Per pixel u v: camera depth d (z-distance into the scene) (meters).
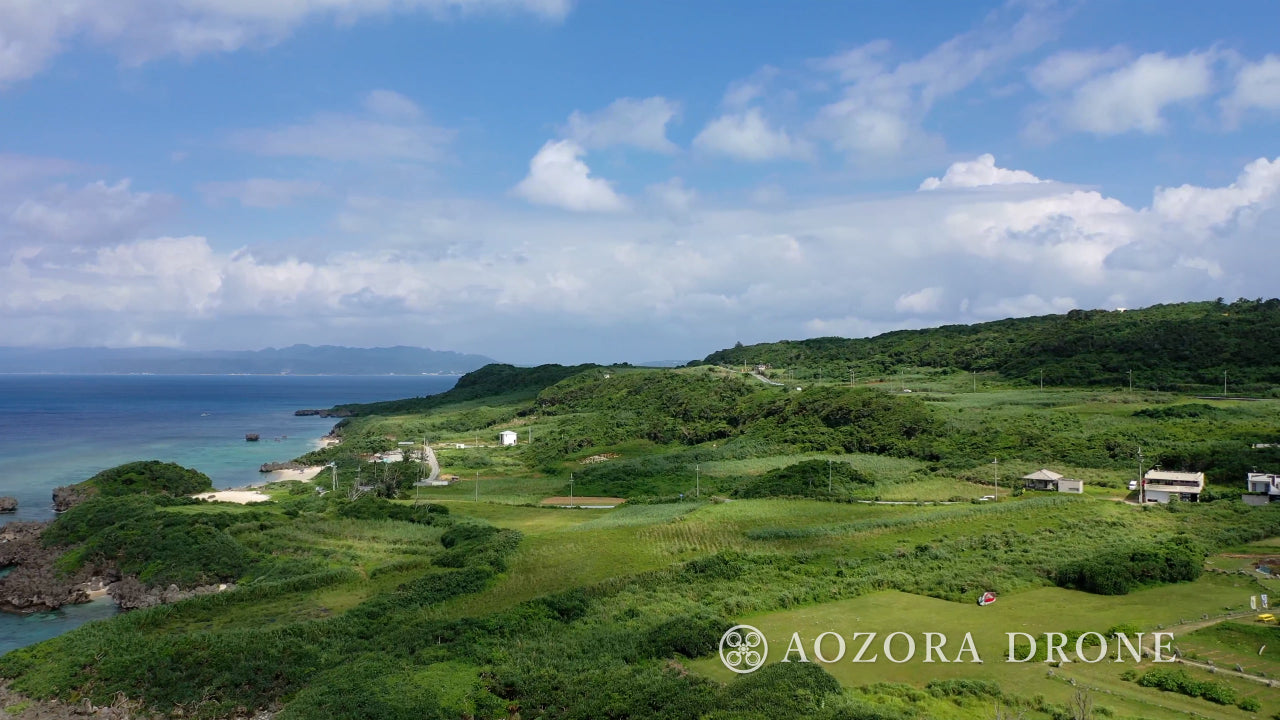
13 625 63.53
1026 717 37.56
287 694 47.44
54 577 74.25
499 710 43.19
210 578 72.56
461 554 72.12
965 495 91.75
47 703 47.06
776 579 62.47
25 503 117.25
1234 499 80.19
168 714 45.62
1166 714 37.38
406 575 69.38
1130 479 92.00
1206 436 101.31
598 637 51.91
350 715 42.09
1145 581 57.88
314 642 53.56
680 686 42.78
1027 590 58.16
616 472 119.56
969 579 59.34
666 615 55.44
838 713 37.28
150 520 83.19
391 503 101.25
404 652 50.94
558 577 65.00
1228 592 55.75
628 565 67.50
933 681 41.97
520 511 99.38
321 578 67.88
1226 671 42.00
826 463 103.31
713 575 63.56
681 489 108.12
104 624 58.12
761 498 94.44
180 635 55.22
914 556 67.12
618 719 40.66
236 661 49.91
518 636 52.97
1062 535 70.38
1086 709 36.91
